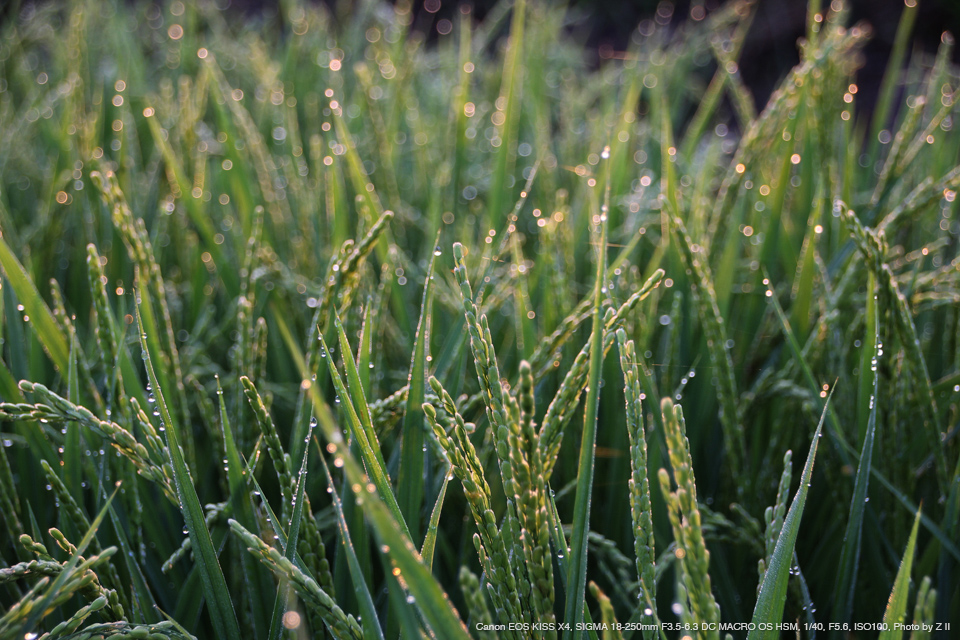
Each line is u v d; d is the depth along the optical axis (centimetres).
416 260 120
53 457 70
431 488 67
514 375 81
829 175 95
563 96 179
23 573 57
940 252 106
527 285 91
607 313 60
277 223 104
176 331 98
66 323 71
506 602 56
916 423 76
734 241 87
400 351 90
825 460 72
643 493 55
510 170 126
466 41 111
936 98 132
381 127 113
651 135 136
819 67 89
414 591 51
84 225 105
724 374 70
